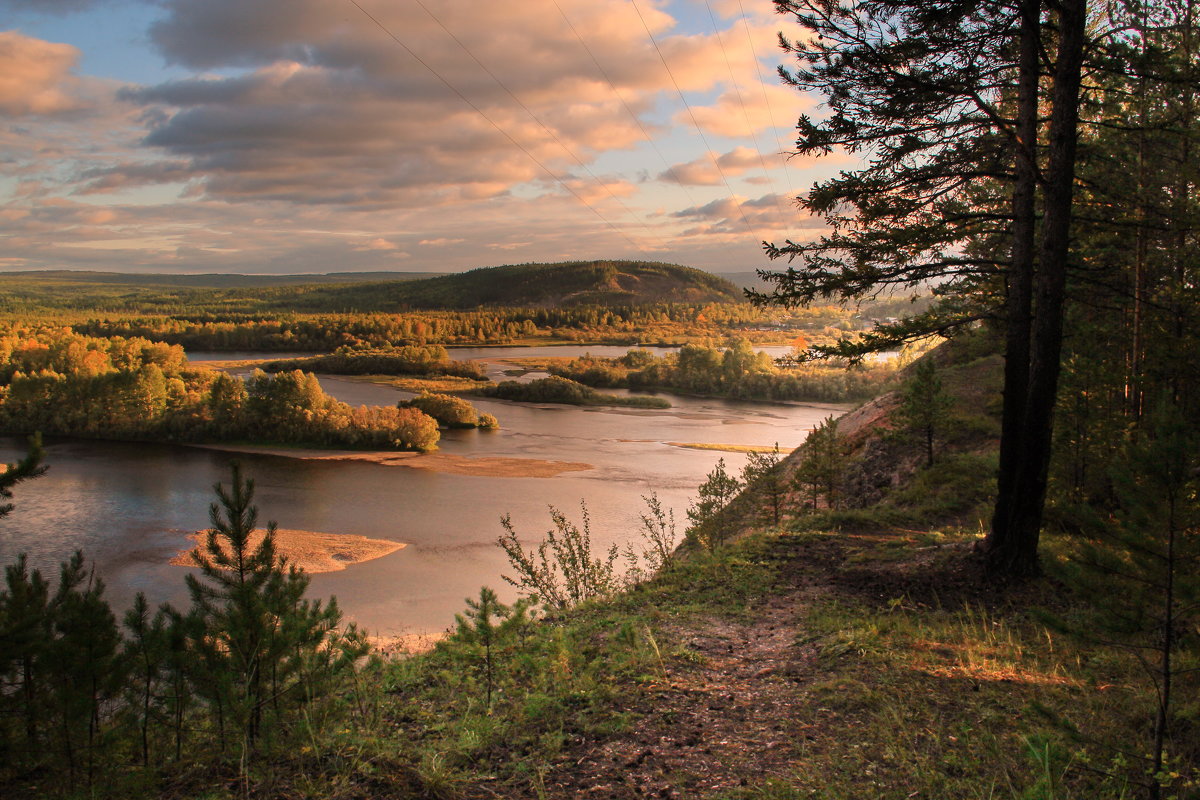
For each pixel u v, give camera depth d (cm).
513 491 6519
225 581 646
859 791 570
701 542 1739
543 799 560
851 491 2594
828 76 1281
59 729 545
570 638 984
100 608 591
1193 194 1653
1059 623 582
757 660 910
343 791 555
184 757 598
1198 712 618
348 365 17650
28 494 6372
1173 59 1291
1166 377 1565
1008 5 1191
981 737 657
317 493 6481
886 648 917
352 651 698
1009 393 1268
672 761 631
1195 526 524
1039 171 1177
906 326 1347
